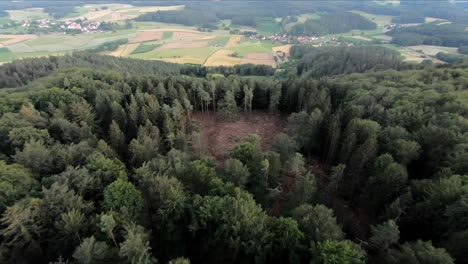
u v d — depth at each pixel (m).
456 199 34.44
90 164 45.09
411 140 50.19
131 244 30.27
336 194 53.09
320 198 50.31
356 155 49.72
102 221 31.88
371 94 72.00
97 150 51.81
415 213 38.03
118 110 68.62
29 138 54.59
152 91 83.25
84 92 80.81
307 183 45.91
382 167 45.47
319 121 64.88
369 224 46.84
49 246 36.34
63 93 74.88
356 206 50.41
